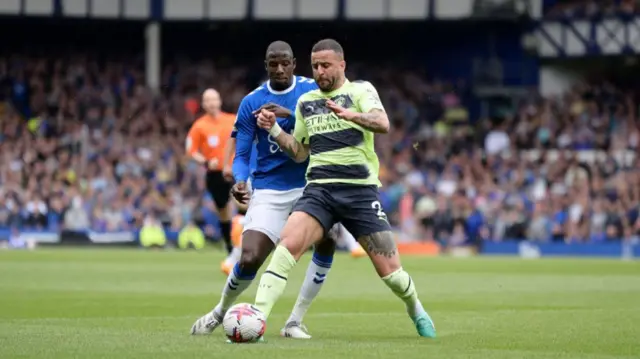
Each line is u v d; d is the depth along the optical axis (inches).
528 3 5334.6
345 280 2314.2
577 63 5674.2
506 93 5580.7
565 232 4259.4
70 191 4431.6
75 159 4751.5
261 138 1239.5
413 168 4896.7
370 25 5807.1
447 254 4244.6
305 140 1182.9
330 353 1009.5
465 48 5723.4
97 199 4429.1
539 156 4798.2
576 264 3287.4
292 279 2292.1
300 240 1133.1
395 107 5442.9
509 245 4254.4
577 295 1956.2
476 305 1723.7
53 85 5492.1
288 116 1186.0
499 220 4311.0
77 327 1294.3
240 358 962.7
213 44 5964.6
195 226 4308.6
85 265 2822.3
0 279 2251.5
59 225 4362.7
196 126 2390.5
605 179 4552.2
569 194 4404.5
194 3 5374.0
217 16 5383.9
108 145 4928.6
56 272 2503.7
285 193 1230.9
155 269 2647.6
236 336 1093.8
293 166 1232.8
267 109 1178.6
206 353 997.2
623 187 4436.5
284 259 1127.0
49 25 5871.1
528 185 4557.1
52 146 4837.6
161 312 1546.5
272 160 1235.2
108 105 5383.9
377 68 5816.9
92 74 5600.4
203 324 1204.5
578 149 4985.2
